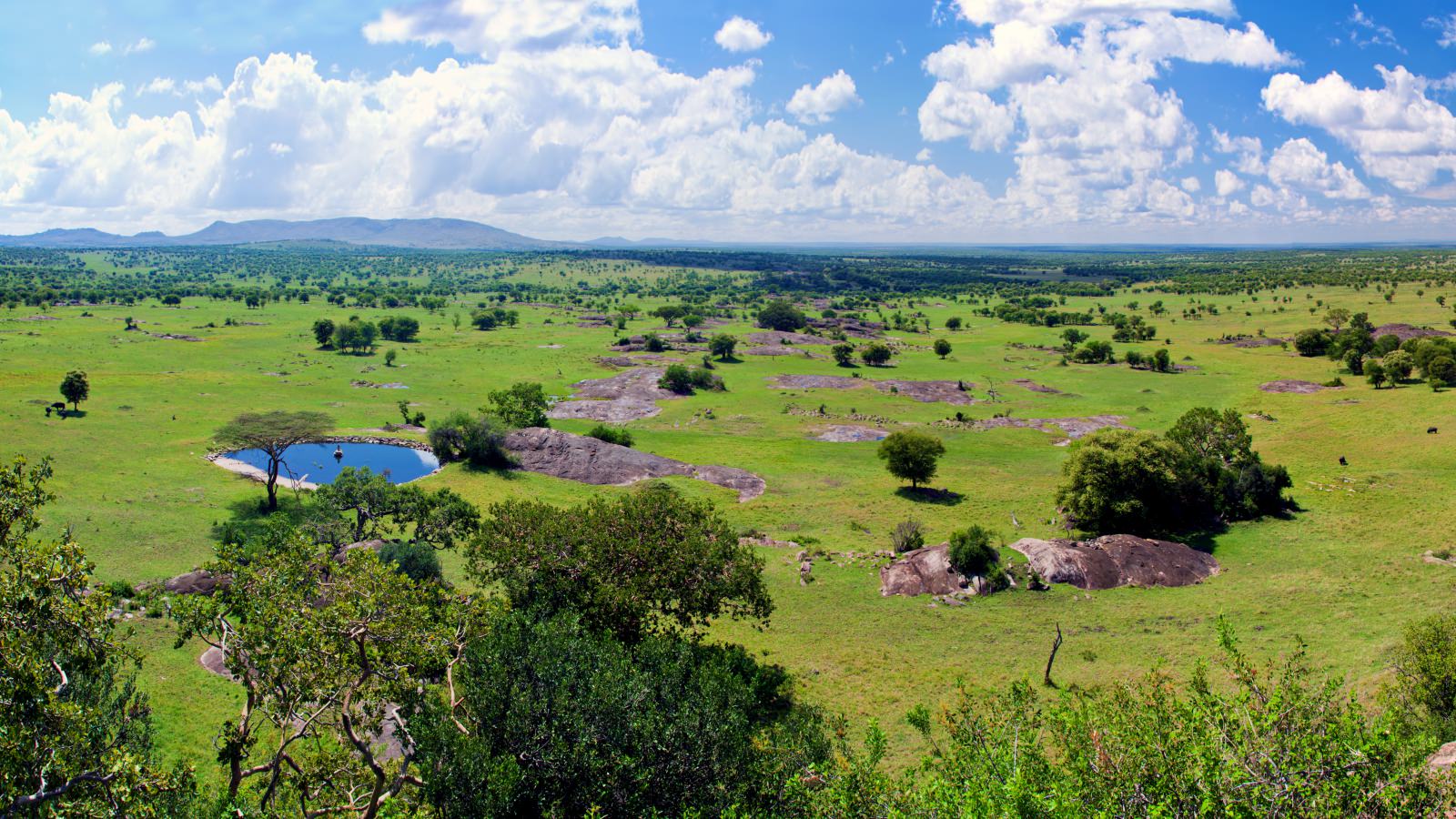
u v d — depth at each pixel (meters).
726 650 40.56
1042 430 111.75
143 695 25.59
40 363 134.75
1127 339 199.88
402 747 25.12
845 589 53.28
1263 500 67.00
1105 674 38.81
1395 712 14.58
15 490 18.42
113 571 51.72
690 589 37.78
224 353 159.62
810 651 43.25
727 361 175.25
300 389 129.75
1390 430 91.75
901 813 15.71
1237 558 58.16
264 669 20.47
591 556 37.25
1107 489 64.12
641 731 23.23
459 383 142.50
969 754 18.36
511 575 37.66
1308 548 58.31
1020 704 19.84
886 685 38.75
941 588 52.62
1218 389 137.25
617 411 124.81
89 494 68.62
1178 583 53.38
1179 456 65.62
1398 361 121.69
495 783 21.23
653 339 188.12
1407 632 34.94
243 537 54.72
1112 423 114.19
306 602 21.41
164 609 41.25
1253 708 15.45
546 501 75.56
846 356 173.25
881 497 79.06
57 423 93.75
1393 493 67.75
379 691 21.92
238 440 70.44
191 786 19.33
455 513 59.66
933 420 120.38
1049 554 54.97
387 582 22.06
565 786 22.78
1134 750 15.10
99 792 16.45
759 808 22.00
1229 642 17.47
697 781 23.08
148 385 122.06
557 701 23.64
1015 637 44.84
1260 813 13.21
